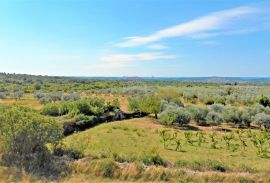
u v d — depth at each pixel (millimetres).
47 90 110188
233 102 81375
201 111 53656
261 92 102500
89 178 17234
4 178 15742
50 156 19422
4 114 19156
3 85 121438
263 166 24969
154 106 55469
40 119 19938
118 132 40000
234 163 25562
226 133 45000
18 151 18734
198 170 21234
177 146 31469
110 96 92250
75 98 77375
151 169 18484
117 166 18453
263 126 51656
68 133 40438
